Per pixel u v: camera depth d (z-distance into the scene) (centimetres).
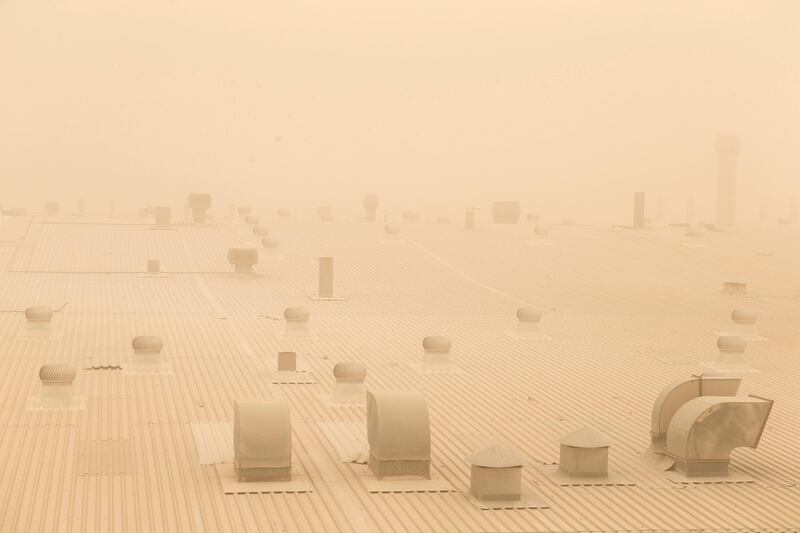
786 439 2359
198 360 2995
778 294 4697
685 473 2056
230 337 3369
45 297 3997
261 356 3088
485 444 2239
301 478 1942
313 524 1689
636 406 2625
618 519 1778
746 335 3697
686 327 3831
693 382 2186
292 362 2859
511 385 2820
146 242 5341
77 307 3812
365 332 3550
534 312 3556
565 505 1850
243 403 1956
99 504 1753
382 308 4066
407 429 1966
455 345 3362
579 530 1714
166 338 3306
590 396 2717
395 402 1992
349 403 2545
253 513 1734
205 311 3841
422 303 4212
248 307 3966
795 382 2983
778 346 3544
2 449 2070
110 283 4378
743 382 2966
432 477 1984
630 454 2202
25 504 1741
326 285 4256
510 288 4638
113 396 2542
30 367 2830
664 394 2184
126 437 2183
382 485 1922
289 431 1934
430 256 5300
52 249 5038
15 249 4978
